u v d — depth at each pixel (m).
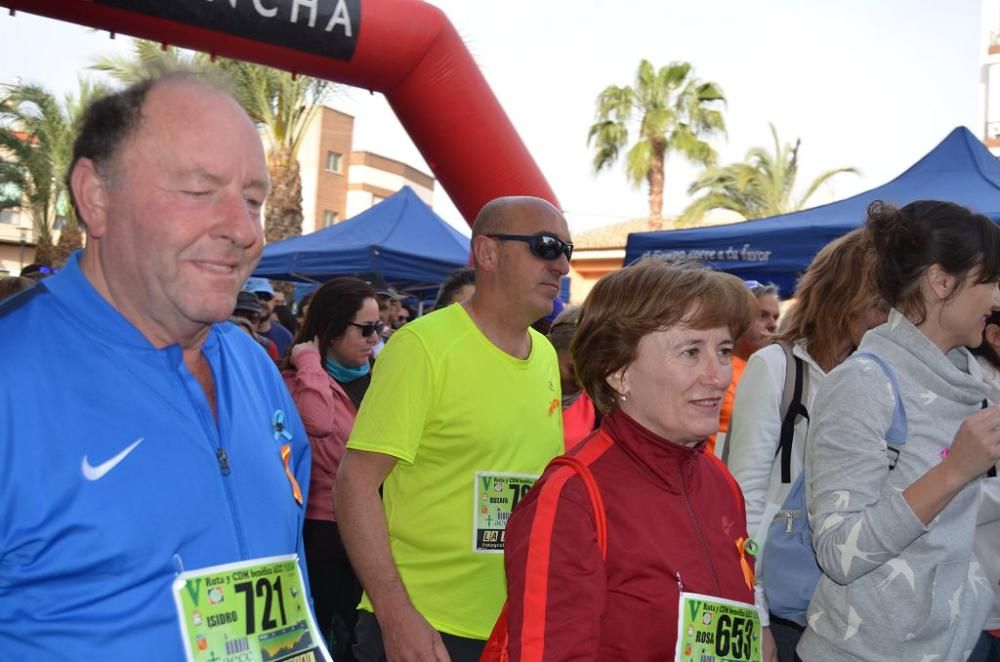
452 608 2.34
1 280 3.87
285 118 16.81
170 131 1.29
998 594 2.41
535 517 1.56
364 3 5.19
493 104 5.83
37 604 1.18
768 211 26.16
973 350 2.77
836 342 2.54
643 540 1.57
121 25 4.60
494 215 2.50
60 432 1.21
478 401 2.38
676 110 26.36
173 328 1.36
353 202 41.03
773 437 2.54
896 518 1.77
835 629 2.01
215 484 1.36
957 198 5.96
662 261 1.74
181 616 1.26
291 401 1.74
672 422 1.64
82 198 1.34
